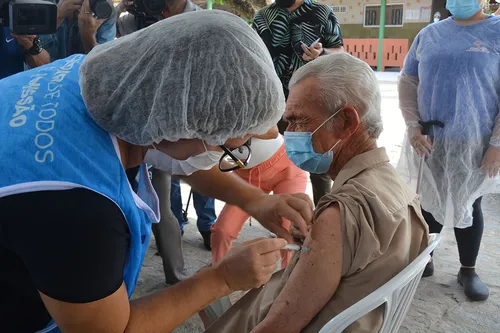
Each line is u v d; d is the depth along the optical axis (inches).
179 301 42.7
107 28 110.1
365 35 721.0
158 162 61.1
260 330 52.5
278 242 47.5
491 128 106.2
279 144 95.2
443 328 103.4
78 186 36.3
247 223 160.1
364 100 56.6
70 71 45.0
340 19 731.4
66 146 38.0
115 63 40.4
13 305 42.6
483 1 106.3
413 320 106.3
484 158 106.3
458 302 113.3
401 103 117.4
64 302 36.1
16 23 80.4
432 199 114.2
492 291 117.7
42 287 36.3
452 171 109.6
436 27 111.4
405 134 118.9
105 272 36.5
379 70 696.4
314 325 52.8
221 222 95.9
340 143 58.7
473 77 104.5
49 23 83.0
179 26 39.4
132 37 41.7
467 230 115.0
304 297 51.1
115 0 285.4
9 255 39.3
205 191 66.4
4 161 36.5
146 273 126.1
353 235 51.0
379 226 51.5
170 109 39.2
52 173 36.3
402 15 688.4
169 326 42.0
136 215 39.8
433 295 116.3
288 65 128.6
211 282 44.3
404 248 52.8
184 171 60.9
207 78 38.7
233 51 39.0
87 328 37.4
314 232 52.2
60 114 40.0
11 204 35.2
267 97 41.1
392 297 49.6
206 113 39.8
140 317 40.6
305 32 127.1
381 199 52.8
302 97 58.6
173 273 118.3
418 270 51.8
